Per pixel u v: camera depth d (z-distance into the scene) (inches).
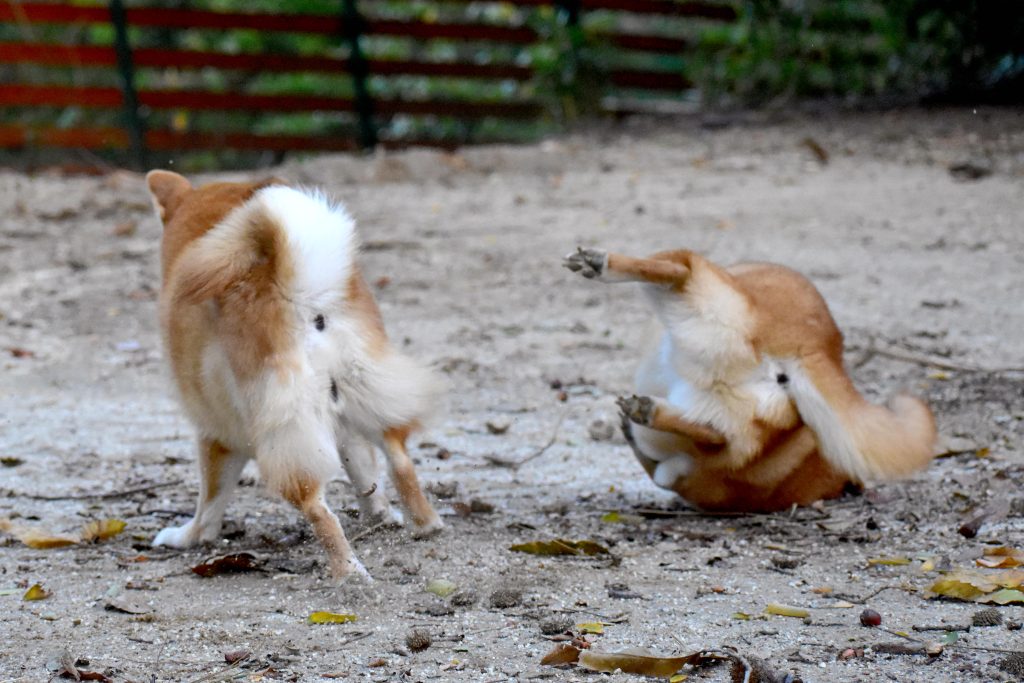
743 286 366.3
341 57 1196.5
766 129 1034.7
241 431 331.9
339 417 328.8
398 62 1140.5
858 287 644.7
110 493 403.5
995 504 361.1
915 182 844.0
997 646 269.9
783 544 343.9
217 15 1079.0
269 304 316.5
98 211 824.3
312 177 919.0
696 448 362.0
